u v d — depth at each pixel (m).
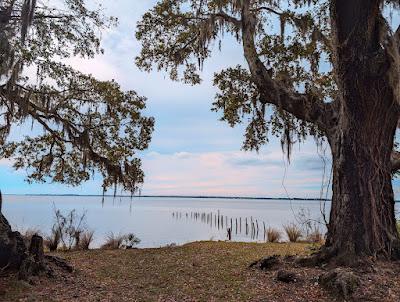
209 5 11.98
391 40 7.46
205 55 11.56
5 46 8.91
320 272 7.46
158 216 71.81
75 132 12.45
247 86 11.70
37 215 48.75
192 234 34.22
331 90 10.20
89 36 11.66
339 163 8.18
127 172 13.27
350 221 7.87
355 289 6.34
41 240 8.26
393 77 7.42
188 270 9.04
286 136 10.62
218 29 11.27
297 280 7.18
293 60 10.52
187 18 12.27
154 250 12.29
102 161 13.02
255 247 12.41
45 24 10.77
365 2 7.72
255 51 9.69
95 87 11.97
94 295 6.95
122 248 13.90
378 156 8.03
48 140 13.65
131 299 6.79
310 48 9.98
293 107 9.20
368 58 7.74
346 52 7.89
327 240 8.35
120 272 9.03
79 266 9.62
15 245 7.98
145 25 12.78
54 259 8.73
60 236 14.16
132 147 13.19
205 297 6.81
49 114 11.76
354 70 7.86
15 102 10.70
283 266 8.23
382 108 7.96
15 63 9.67
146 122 13.07
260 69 9.46
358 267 7.28
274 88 9.32
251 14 10.04
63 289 7.24
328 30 10.66
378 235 7.75
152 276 8.59
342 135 8.18
